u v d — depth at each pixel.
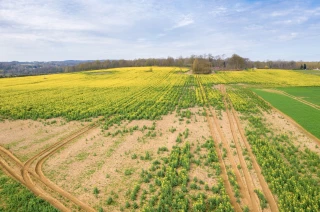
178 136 25.25
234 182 15.65
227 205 13.24
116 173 17.52
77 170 18.00
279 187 14.87
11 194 14.59
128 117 32.78
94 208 13.59
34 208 13.27
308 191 14.35
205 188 15.24
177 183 15.94
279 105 40.25
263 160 18.38
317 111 35.69
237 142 23.33
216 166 17.86
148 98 46.53
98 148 22.36
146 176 16.86
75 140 24.64
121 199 14.41
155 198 14.27
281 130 26.92
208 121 31.11
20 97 47.50
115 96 48.88
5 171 17.83
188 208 13.52
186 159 18.75
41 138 25.28
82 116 33.53
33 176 17.11
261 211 13.16
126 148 22.28
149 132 26.16
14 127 29.12
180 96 49.62
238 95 50.16
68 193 14.98
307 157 19.33
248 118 32.03
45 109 36.94
